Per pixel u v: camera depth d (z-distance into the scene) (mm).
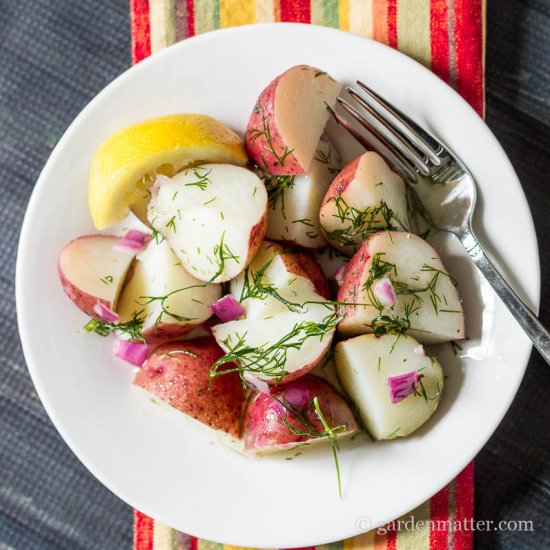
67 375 447
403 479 431
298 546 434
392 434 422
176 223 428
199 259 428
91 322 442
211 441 446
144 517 470
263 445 420
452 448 428
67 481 493
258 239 423
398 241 416
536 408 470
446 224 433
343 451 438
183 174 428
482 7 445
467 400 429
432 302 419
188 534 455
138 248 443
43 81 494
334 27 454
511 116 477
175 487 444
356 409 432
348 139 446
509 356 425
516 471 471
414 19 448
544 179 475
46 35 494
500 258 429
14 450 495
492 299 428
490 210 429
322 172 437
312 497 437
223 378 434
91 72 492
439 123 433
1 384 496
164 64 445
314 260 446
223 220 421
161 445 447
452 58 446
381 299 411
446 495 454
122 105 447
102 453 445
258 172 445
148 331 436
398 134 427
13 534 494
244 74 446
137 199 439
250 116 442
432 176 430
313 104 425
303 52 441
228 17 461
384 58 435
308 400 422
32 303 445
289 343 420
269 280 429
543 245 473
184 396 429
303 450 439
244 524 438
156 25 465
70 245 439
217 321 448
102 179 426
